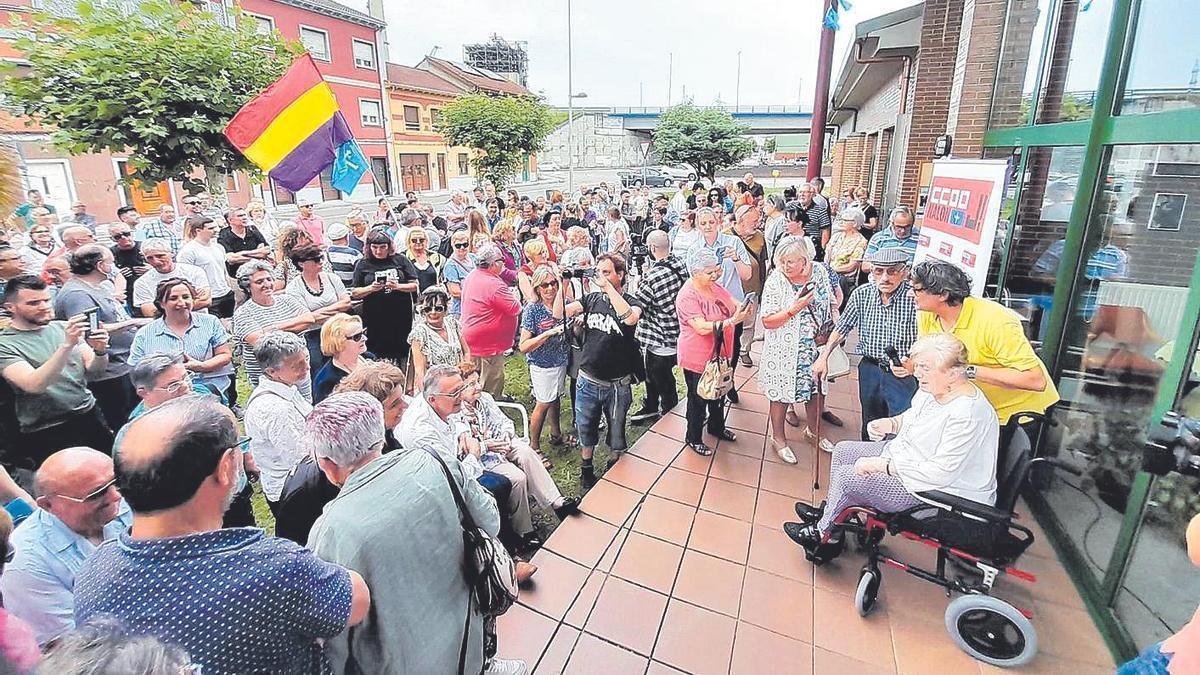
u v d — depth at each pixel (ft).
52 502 5.44
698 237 20.26
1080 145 9.75
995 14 14.89
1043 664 7.16
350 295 14.24
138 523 3.98
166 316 11.16
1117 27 8.62
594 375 11.66
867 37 26.17
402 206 35.58
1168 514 6.86
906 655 7.44
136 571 3.71
